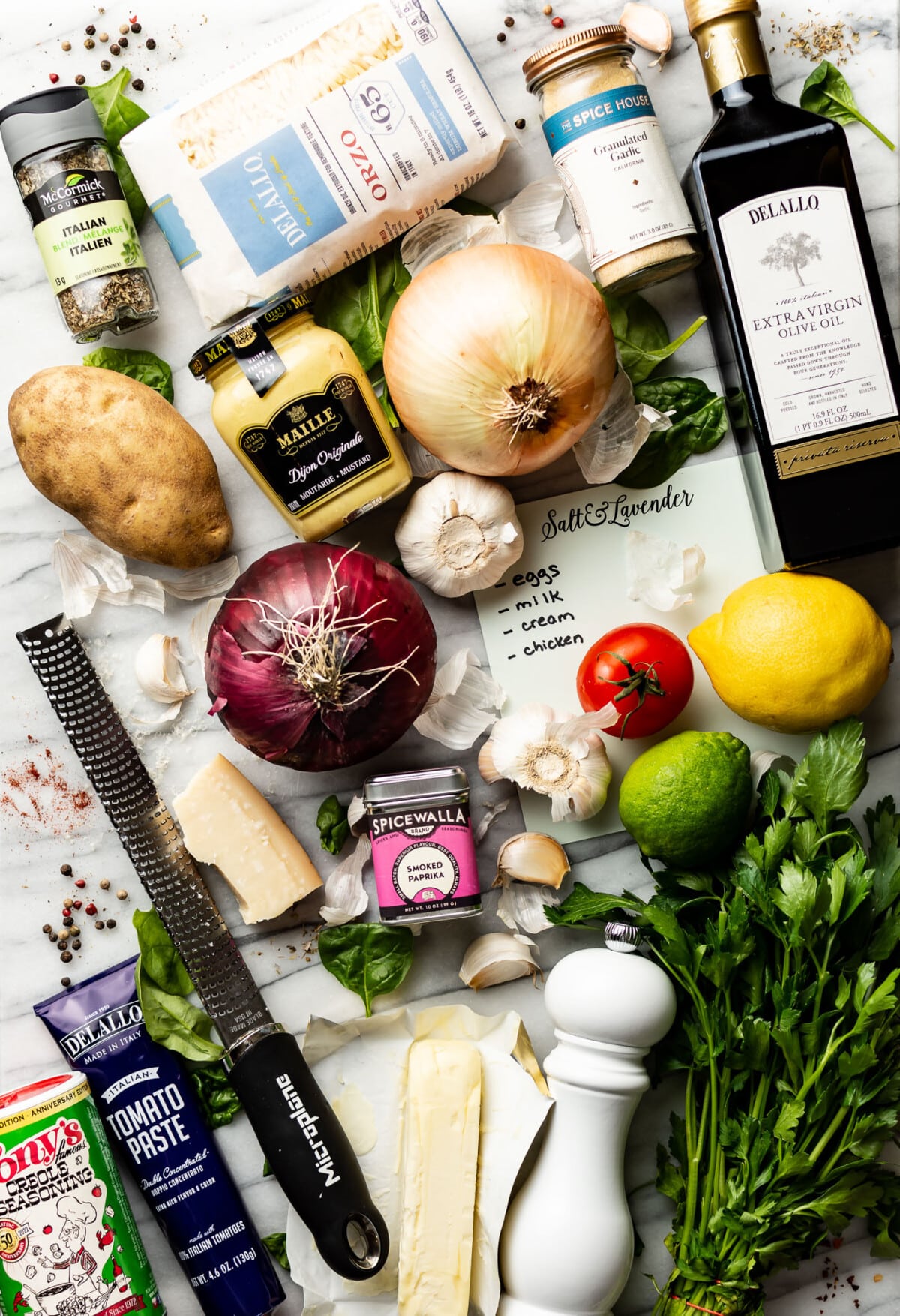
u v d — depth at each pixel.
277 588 0.86
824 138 0.86
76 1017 0.96
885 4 0.99
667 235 0.88
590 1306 0.89
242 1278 0.96
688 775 0.87
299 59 0.89
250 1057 0.92
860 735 0.87
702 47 0.87
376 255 0.98
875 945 0.86
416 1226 0.93
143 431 0.91
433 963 1.02
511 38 0.99
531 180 0.99
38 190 0.90
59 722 1.02
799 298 0.87
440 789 0.90
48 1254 0.87
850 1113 0.86
